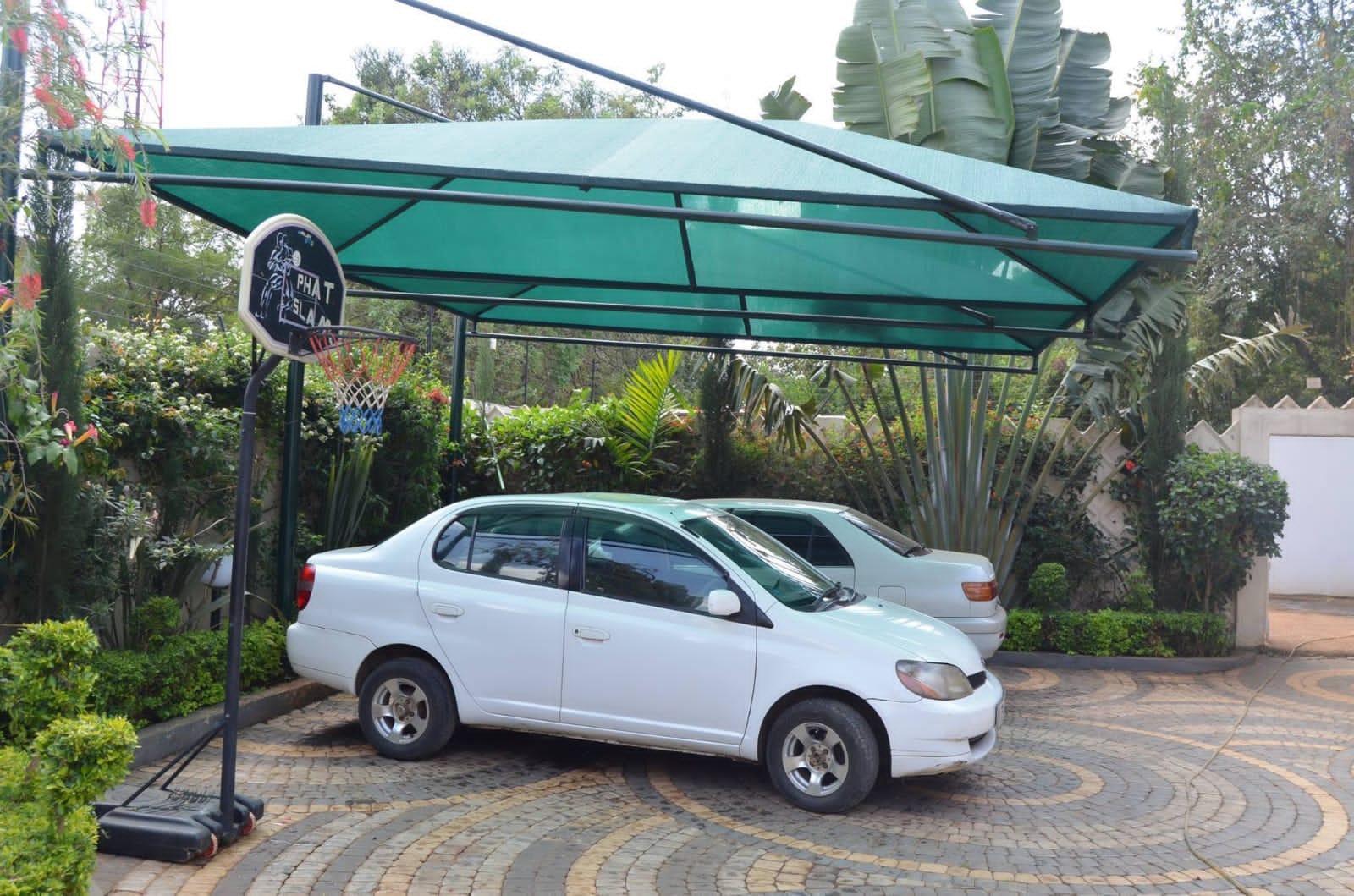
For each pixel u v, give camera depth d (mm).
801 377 17422
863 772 6219
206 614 8648
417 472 11156
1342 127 22266
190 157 6152
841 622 6523
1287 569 17688
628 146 6328
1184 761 7836
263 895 4891
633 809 6336
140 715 6984
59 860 3701
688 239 8258
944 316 9367
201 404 8391
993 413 14102
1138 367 12484
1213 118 23594
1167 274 12031
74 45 5227
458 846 5621
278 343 5207
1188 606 12492
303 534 9586
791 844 5805
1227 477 11953
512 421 13648
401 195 5840
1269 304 24828
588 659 6703
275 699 8250
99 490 6977
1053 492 13242
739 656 6449
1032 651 11938
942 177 5820
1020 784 7121
